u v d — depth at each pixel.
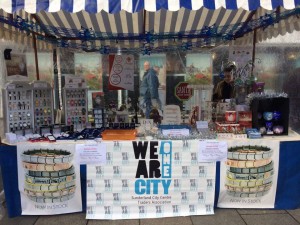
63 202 2.87
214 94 4.16
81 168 2.81
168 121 3.44
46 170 2.76
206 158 2.81
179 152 2.79
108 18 3.89
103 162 2.78
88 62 4.93
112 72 4.67
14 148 2.76
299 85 5.29
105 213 2.86
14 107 2.94
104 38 4.34
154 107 4.71
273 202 3.00
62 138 2.90
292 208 3.01
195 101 3.48
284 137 2.95
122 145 2.77
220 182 2.90
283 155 2.89
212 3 2.03
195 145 2.79
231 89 4.13
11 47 3.93
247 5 2.03
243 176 2.87
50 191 2.80
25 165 2.78
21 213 2.88
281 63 5.32
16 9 1.96
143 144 2.77
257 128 2.98
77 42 4.59
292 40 5.29
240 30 4.38
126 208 2.87
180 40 4.65
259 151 2.84
